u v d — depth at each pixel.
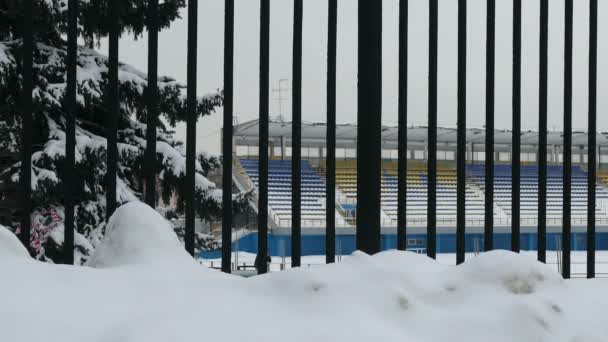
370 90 2.81
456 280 2.22
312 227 29.17
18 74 6.87
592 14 2.95
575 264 23.14
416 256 2.43
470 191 35.72
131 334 1.72
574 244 32.94
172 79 8.69
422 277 2.21
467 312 2.11
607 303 2.29
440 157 38.66
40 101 7.36
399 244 2.74
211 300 1.96
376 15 2.82
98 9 3.01
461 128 2.85
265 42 2.72
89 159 7.93
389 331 1.93
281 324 1.89
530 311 2.11
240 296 2.02
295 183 2.66
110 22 2.65
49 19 6.44
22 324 1.73
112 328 1.78
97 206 8.31
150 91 2.70
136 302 1.92
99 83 7.91
